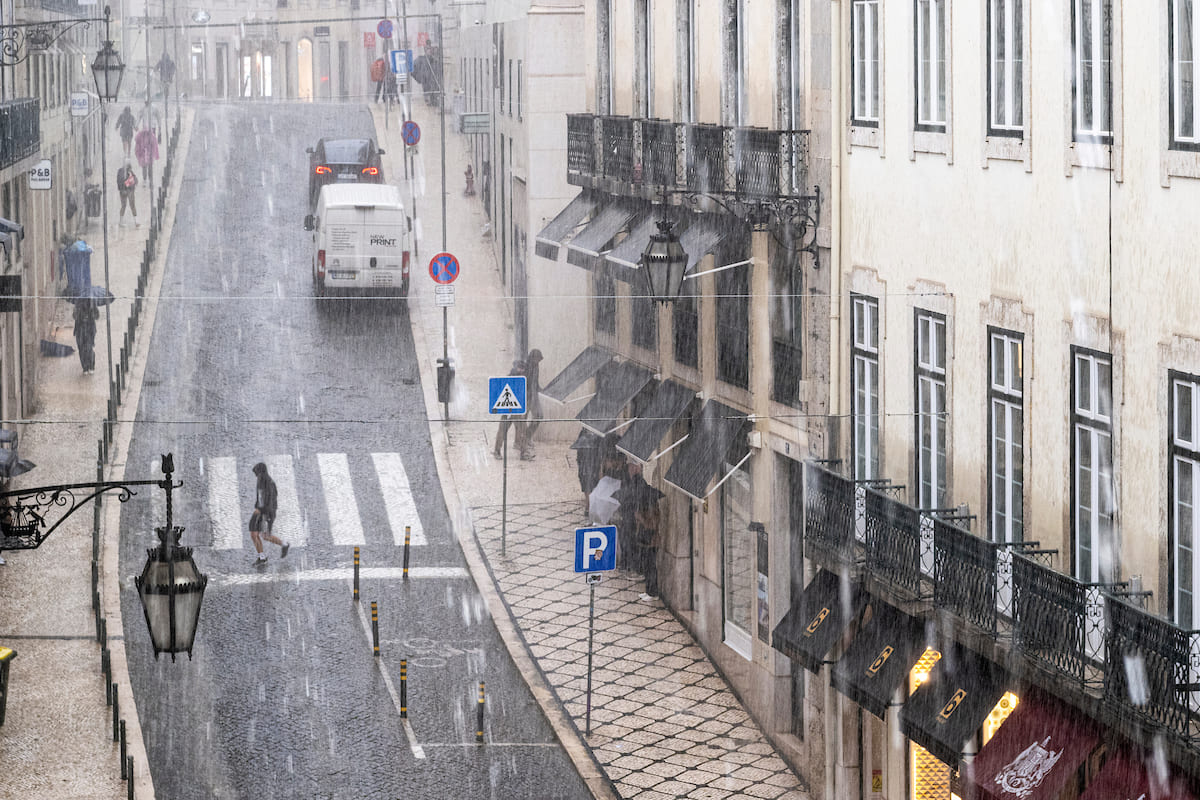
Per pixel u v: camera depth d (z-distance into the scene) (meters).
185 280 56.06
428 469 40.66
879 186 23.70
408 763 25.33
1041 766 18.33
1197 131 16.23
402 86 91.00
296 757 25.31
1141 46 17.12
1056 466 19.08
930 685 21.47
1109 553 18.14
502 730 26.98
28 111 43.12
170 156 73.44
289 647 29.98
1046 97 19.11
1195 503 16.44
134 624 30.62
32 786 23.59
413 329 51.25
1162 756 16.42
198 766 24.73
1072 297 18.67
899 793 23.61
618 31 37.78
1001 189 20.23
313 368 47.38
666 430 32.72
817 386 25.97
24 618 30.53
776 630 25.20
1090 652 18.00
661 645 31.31
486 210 65.06
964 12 21.00
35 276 46.66
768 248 28.25
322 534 36.12
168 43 104.31
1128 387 17.56
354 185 55.44
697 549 31.86
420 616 31.89
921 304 22.44
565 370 40.84
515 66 49.84
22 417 40.97
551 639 31.11
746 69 29.59
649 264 26.81
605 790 24.62
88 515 36.00
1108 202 17.88
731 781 25.38
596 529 26.64
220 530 35.84
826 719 24.89
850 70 24.77
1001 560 19.89
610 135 36.50
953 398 21.59
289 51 112.56
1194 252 16.30
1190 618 16.62
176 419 42.53
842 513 24.08
